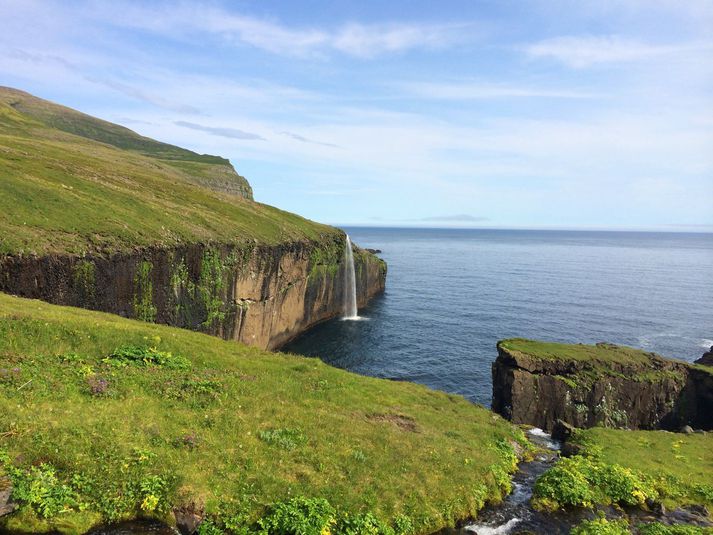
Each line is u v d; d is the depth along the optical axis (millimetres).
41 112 177000
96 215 38031
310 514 13008
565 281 122562
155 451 13945
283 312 60969
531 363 32312
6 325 18469
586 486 18484
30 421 13211
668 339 66562
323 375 25203
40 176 42219
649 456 23531
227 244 48219
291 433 17219
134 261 35375
